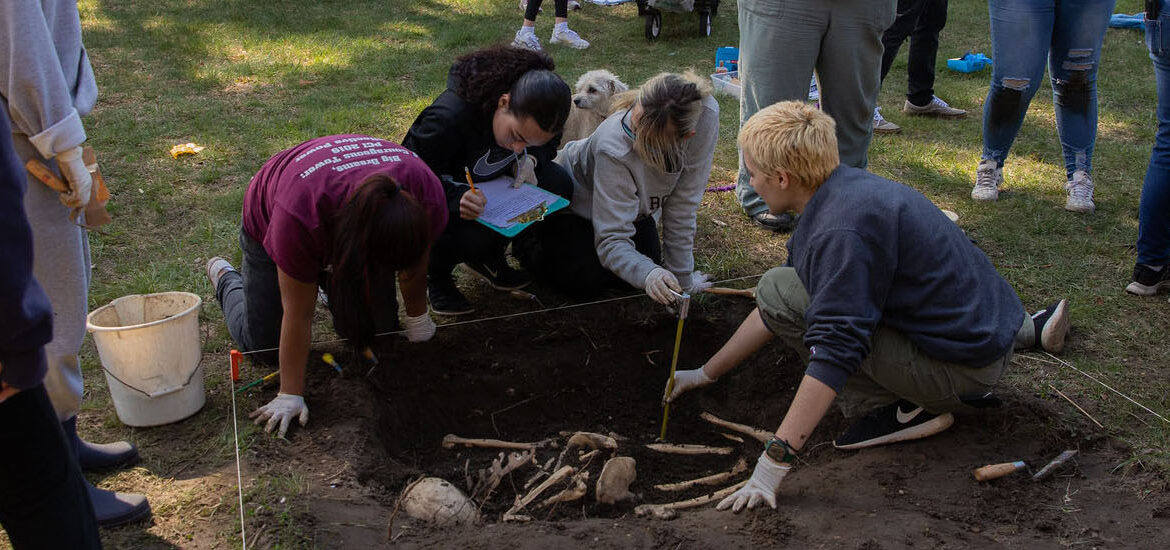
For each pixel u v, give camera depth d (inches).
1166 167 145.8
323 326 139.6
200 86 251.3
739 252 173.6
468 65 126.0
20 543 73.4
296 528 95.6
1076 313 149.1
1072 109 184.7
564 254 148.6
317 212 99.4
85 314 92.7
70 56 89.0
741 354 123.8
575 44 313.9
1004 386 126.4
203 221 173.0
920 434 114.0
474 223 137.6
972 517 98.9
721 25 356.8
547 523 99.3
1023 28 176.7
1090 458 112.3
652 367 146.1
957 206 194.4
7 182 58.0
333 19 334.6
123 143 207.8
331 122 226.8
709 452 127.8
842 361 95.3
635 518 105.2
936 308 102.5
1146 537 96.3
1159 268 153.7
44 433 69.4
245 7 349.1
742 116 183.3
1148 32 145.2
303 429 115.3
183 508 100.3
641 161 132.6
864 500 102.3
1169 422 118.8
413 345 136.2
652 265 129.7
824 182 101.2
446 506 101.7
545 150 140.7
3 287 58.1
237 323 129.8
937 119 253.4
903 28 227.8
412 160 108.3
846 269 95.6
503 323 146.6
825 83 173.5
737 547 93.0
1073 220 186.7
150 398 112.3
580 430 135.1
